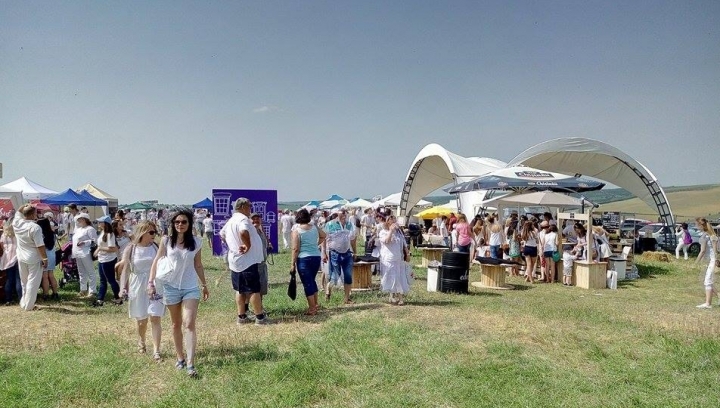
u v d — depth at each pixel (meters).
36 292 9.63
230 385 5.62
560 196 19.20
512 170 18.69
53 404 5.12
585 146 25.55
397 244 10.09
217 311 9.73
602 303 11.33
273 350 6.93
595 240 14.59
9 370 6.04
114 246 10.19
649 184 26.31
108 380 5.71
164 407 5.05
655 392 5.63
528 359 6.70
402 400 5.29
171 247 5.97
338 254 10.31
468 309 9.85
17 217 9.51
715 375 6.11
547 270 15.16
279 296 11.28
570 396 5.46
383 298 10.90
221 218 17.78
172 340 7.56
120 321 8.90
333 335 7.68
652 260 21.62
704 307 10.83
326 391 5.52
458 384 5.74
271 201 17.81
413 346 7.20
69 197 26.42
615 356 6.91
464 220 15.35
